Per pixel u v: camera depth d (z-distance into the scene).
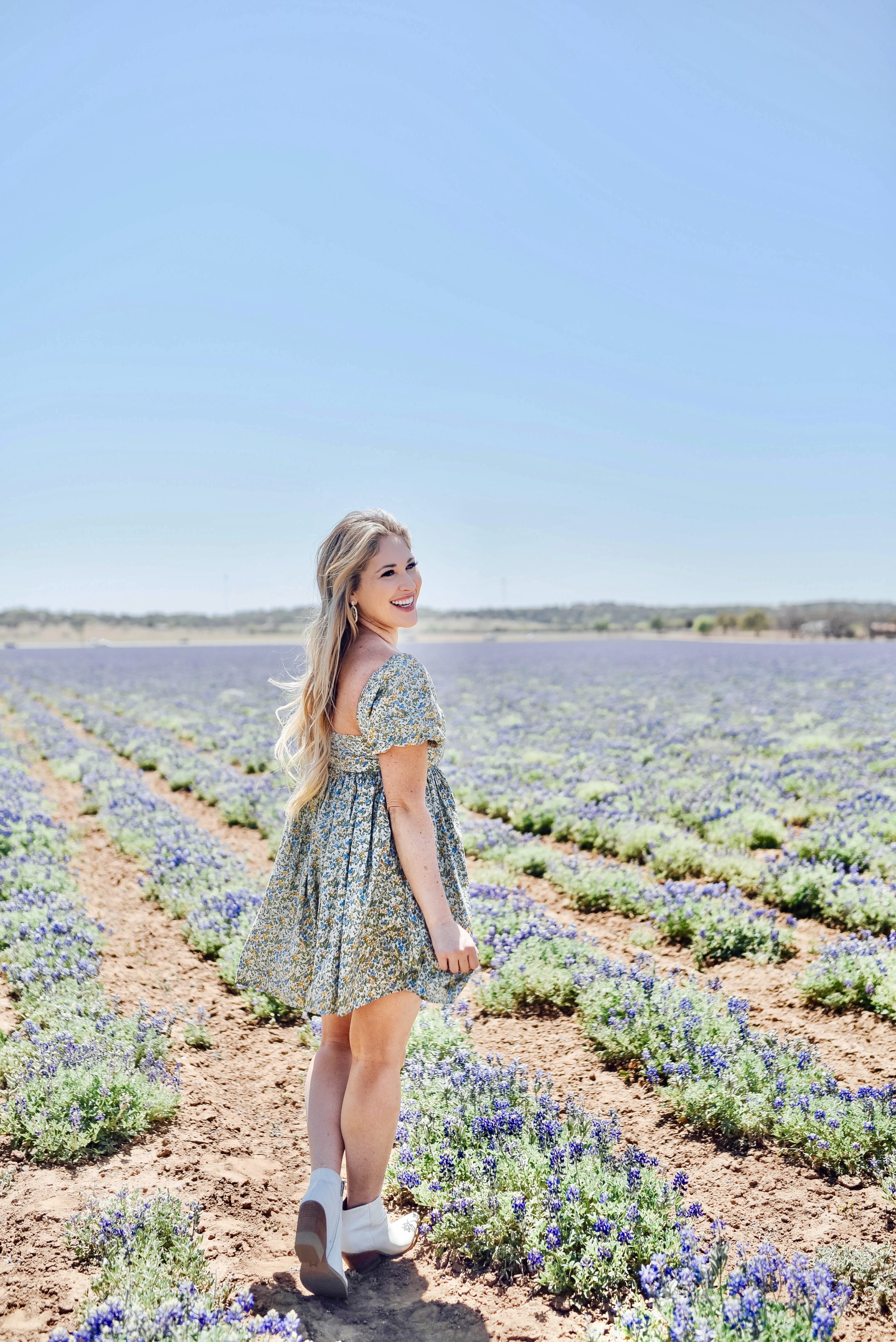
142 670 44.62
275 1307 2.65
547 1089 4.12
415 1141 3.46
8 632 111.56
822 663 40.66
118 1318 2.38
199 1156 3.59
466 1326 2.60
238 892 6.95
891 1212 3.19
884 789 11.31
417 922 2.74
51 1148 3.44
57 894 7.05
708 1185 3.41
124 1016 4.84
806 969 5.38
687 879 8.16
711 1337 2.29
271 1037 4.93
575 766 13.70
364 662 2.87
